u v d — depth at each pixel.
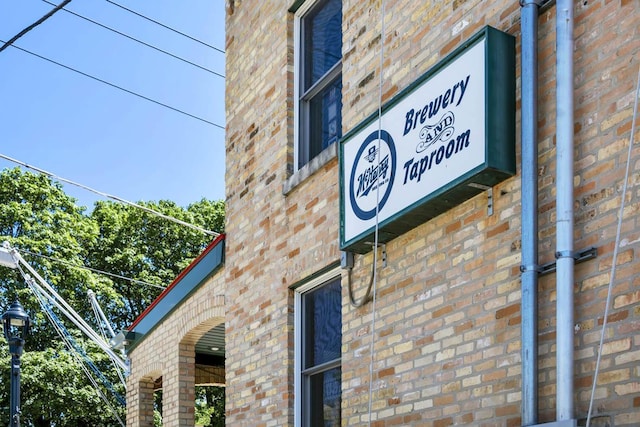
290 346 8.80
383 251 7.43
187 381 12.98
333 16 9.16
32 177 35.00
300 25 9.63
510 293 6.04
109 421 30.11
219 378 15.59
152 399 15.12
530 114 5.95
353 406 7.57
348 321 7.81
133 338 15.21
